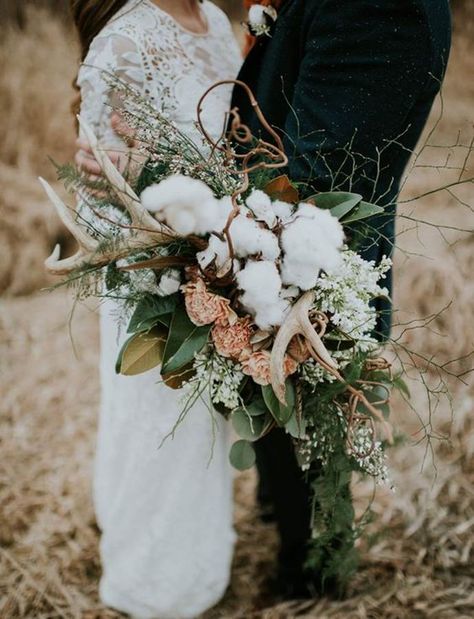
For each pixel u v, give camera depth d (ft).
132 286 3.72
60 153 11.63
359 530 4.41
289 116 4.13
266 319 3.51
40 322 9.17
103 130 4.28
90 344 8.75
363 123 3.80
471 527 5.94
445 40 3.94
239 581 5.65
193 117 4.49
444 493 6.27
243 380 3.77
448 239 8.99
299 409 3.79
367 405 3.56
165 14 4.48
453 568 5.60
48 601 5.50
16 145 11.46
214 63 4.74
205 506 4.80
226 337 3.54
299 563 5.19
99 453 5.20
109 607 5.42
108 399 4.90
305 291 3.58
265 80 4.38
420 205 10.32
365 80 3.76
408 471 6.48
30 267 10.05
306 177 3.96
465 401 6.98
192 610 5.06
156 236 3.49
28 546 6.01
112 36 4.23
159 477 4.69
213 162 3.70
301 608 5.25
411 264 8.31
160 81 4.35
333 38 3.77
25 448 7.09
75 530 6.18
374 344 3.84
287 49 4.21
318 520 4.44
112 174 3.53
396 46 3.68
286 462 4.76
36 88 11.73
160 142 3.78
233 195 3.41
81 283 3.62
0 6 13.46
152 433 4.61
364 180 4.09
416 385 7.35
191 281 3.59
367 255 4.22
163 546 4.83
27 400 7.73
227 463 4.91
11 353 8.52
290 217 3.59
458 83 15.37
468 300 7.82
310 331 3.43
